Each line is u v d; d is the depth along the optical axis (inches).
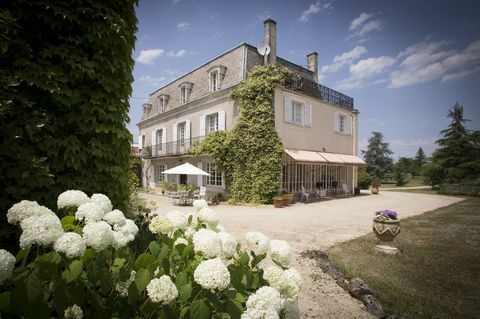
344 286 170.9
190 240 87.9
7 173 100.0
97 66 129.8
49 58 120.6
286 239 287.7
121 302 62.7
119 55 143.1
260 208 553.3
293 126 679.7
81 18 129.6
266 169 607.2
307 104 725.9
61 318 53.2
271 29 702.5
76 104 127.0
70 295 52.6
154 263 63.0
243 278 70.9
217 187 704.4
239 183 633.6
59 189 117.0
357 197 823.7
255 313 55.0
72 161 119.2
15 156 100.8
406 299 153.7
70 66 124.3
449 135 1274.6
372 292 158.6
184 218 92.6
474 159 1171.3
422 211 522.6
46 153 115.4
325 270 195.8
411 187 1604.3
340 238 296.0
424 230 336.5
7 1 113.0
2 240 101.5
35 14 117.5
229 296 62.6
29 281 47.3
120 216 74.2
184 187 639.8
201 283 58.0
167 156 898.1
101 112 130.0
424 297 156.3
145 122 1167.0
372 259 222.1
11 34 108.3
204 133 775.1
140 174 1180.5
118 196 145.8
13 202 102.7
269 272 71.4
